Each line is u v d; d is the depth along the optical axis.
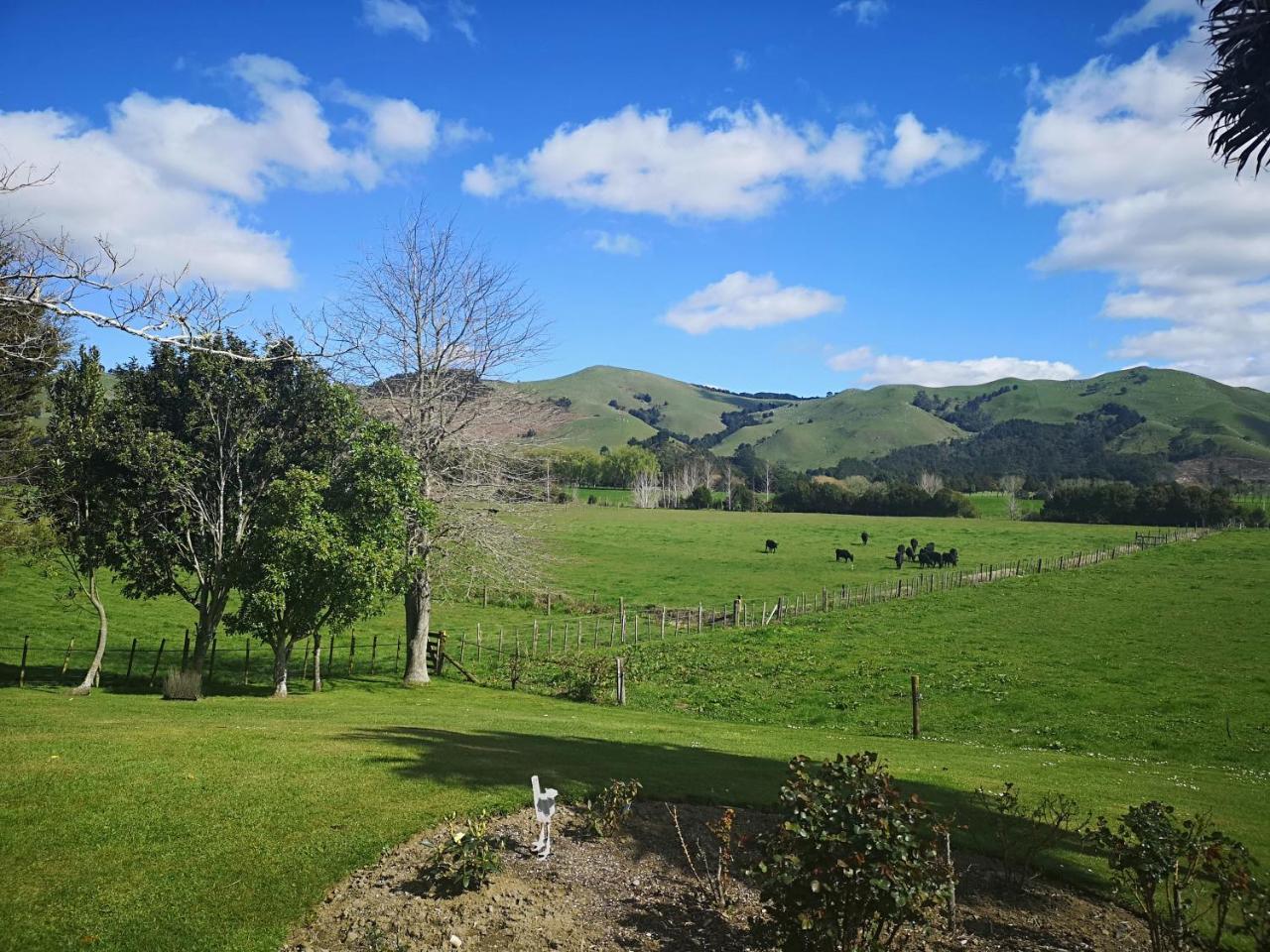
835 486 130.00
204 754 11.93
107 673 27.64
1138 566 59.91
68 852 8.30
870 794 6.36
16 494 24.17
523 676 30.73
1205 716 25.56
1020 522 106.38
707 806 11.47
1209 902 9.10
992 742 23.45
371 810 9.96
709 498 135.38
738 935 7.70
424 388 29.61
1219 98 11.22
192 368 24.44
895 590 52.91
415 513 26.66
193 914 7.39
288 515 22.61
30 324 12.29
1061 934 8.20
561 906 8.08
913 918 6.49
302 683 28.20
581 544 78.44
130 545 24.02
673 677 31.27
